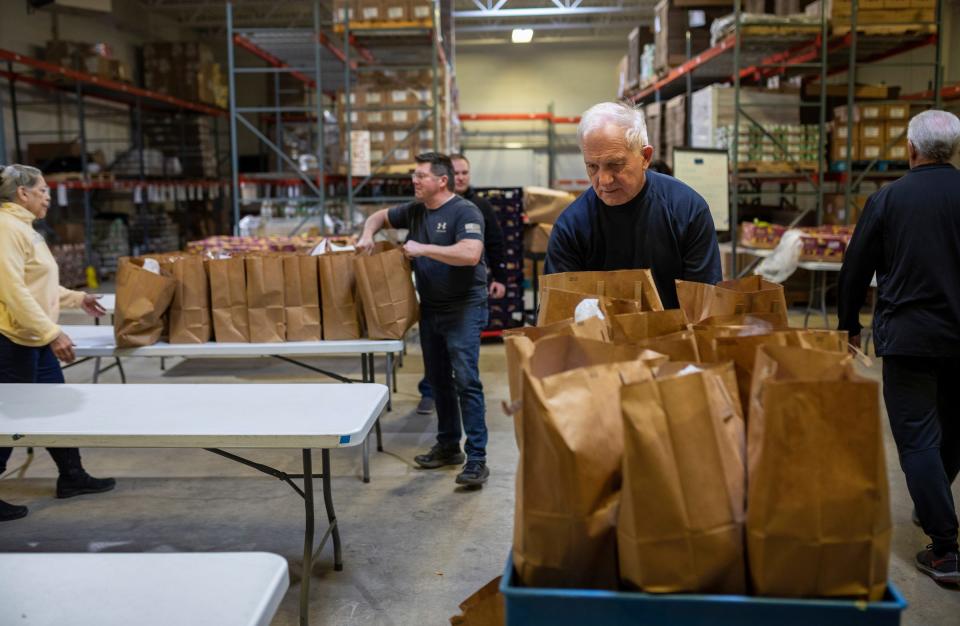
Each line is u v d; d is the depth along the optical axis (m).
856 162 8.55
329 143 10.05
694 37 9.29
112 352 3.79
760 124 8.08
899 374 2.72
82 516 3.54
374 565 3.01
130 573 1.50
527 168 18.88
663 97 12.11
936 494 2.69
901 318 2.64
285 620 2.63
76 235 11.33
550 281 1.89
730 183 8.45
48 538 3.30
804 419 1.04
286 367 6.57
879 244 2.69
